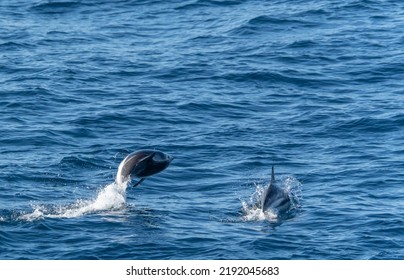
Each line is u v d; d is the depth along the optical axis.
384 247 60.75
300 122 87.56
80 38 114.31
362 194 70.44
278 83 98.56
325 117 88.50
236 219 65.69
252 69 101.69
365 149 80.56
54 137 82.75
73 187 71.44
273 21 117.81
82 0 128.88
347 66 102.94
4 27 117.44
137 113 89.44
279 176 74.94
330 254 59.59
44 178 73.00
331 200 69.12
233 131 85.44
